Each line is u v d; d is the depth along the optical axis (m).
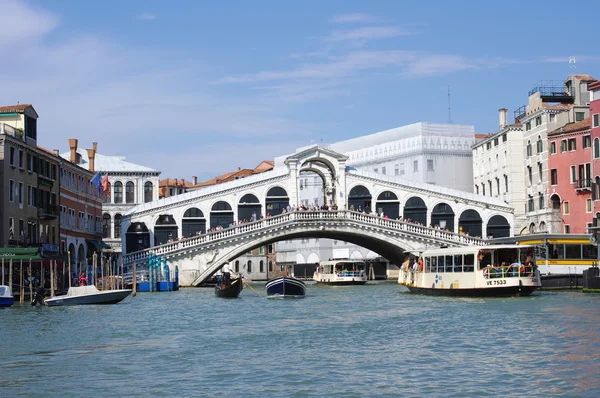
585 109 66.50
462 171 88.12
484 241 65.81
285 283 49.19
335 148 102.69
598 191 60.28
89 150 77.81
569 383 19.67
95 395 19.41
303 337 28.11
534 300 40.56
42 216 53.91
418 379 20.48
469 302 40.72
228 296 50.12
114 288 55.25
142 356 24.61
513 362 22.33
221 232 64.19
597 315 32.53
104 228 86.00
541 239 51.41
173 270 63.84
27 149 51.81
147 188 87.25
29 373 22.08
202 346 26.45
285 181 68.94
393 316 34.59
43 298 44.31
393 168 91.69
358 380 20.50
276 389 19.66
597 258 51.00
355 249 91.56
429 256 47.88
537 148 67.94
